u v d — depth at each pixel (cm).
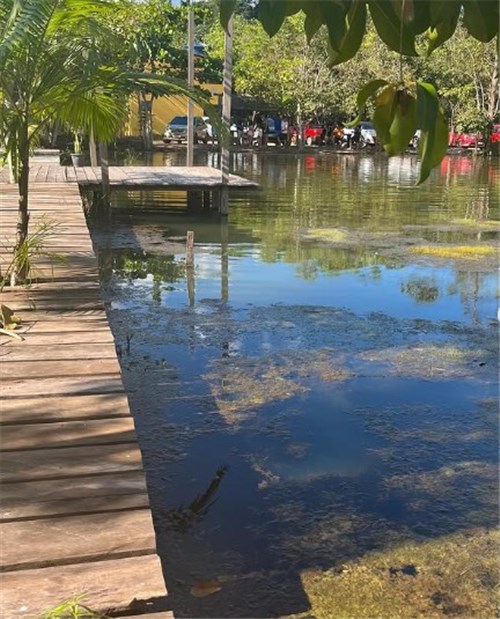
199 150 2925
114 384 322
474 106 2753
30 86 463
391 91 95
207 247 932
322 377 469
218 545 288
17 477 241
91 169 1413
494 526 304
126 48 500
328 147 3288
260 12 90
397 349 527
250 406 422
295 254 887
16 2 387
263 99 3066
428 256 873
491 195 1542
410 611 250
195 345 529
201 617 246
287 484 336
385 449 373
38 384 321
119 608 181
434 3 94
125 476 243
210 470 348
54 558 197
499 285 728
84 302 454
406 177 1956
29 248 539
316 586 263
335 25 92
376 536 296
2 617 174
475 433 392
